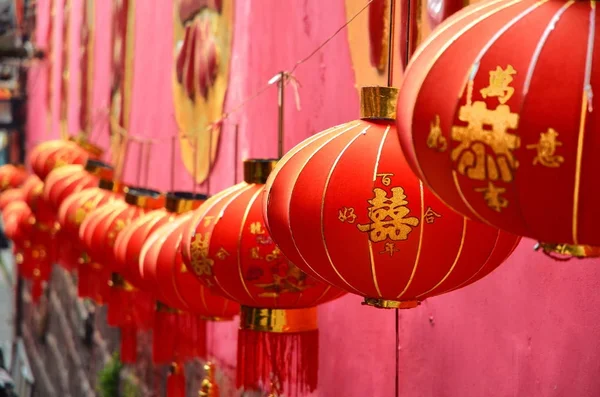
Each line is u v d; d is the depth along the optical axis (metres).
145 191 4.52
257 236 2.59
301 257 2.12
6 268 21.22
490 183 1.55
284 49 4.37
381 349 3.43
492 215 1.59
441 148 1.59
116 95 8.70
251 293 2.62
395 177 1.99
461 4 2.79
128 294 4.30
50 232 7.36
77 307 11.18
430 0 2.98
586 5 1.53
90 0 10.27
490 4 1.66
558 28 1.51
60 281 12.77
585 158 1.45
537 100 1.48
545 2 1.57
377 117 2.11
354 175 2.01
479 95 1.54
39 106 15.40
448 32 1.67
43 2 14.77
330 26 3.80
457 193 1.62
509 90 1.51
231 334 5.16
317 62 3.94
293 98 4.24
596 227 1.50
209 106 5.66
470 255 2.01
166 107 6.77
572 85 1.47
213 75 5.56
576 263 2.35
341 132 2.13
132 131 8.02
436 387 3.05
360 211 1.99
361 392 3.59
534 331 2.53
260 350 2.67
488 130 1.52
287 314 2.66
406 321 3.25
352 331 3.67
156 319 3.48
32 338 15.64
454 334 2.95
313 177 2.05
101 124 9.48
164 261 3.17
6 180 11.71
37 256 8.89
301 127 4.12
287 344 2.67
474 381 2.83
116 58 8.67
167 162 6.74
